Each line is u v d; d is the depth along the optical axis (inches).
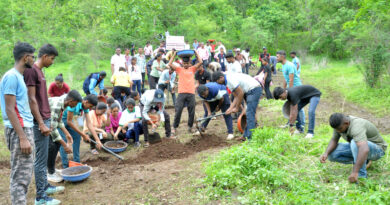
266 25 1197.1
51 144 191.8
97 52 770.8
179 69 290.2
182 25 1049.5
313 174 179.0
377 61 462.0
